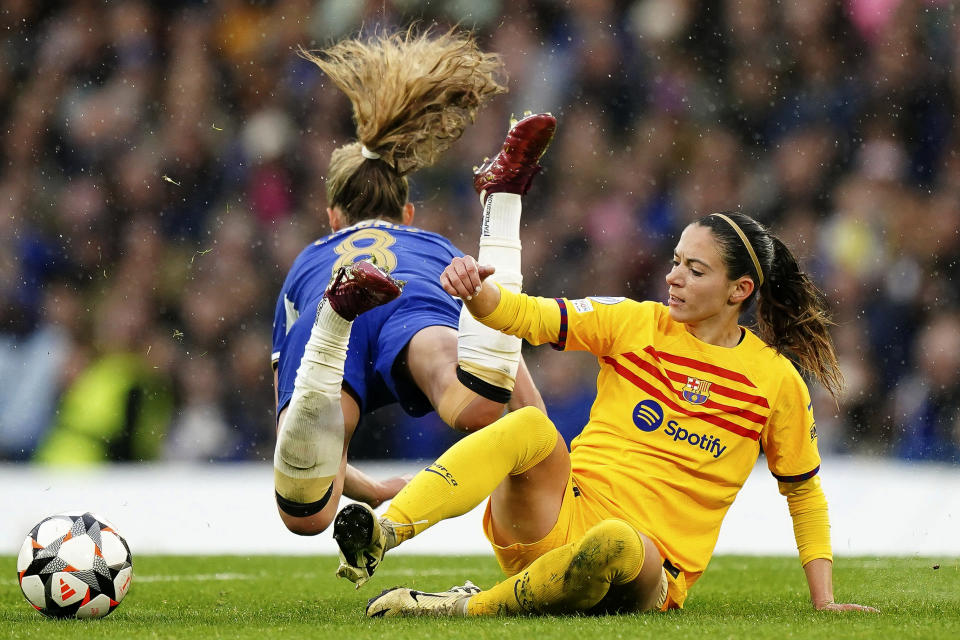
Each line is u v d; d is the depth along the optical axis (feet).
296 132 140.15
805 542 38.88
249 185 138.00
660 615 34.35
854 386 127.13
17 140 140.36
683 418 36.45
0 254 132.67
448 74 48.37
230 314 130.62
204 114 140.77
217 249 134.41
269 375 127.95
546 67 142.51
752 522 92.53
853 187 139.54
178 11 144.87
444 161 135.95
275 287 134.51
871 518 88.53
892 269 134.41
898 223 136.56
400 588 35.63
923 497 98.89
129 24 143.84
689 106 143.33
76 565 35.78
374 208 49.83
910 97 143.43
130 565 37.06
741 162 141.69
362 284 34.45
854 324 131.64
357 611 39.47
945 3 144.87
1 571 56.29
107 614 36.65
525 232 137.08
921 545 70.49
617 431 36.94
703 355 36.88
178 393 125.39
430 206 134.92
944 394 127.13
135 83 142.20
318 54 142.20
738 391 36.63
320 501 39.37
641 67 143.95
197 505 95.81
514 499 35.47
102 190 137.69
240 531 84.53
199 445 123.24
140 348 126.72
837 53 144.56
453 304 44.96
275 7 143.95
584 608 33.88
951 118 142.61
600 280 136.15
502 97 140.56
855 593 41.75
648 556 33.86
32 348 127.13
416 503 32.99
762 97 143.43
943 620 33.65
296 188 138.51
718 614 35.63
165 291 131.13
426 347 42.39
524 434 34.24
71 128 140.56
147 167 138.21
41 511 90.02
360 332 43.60
